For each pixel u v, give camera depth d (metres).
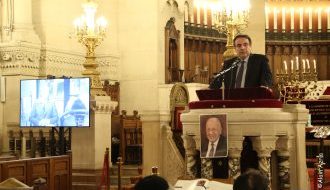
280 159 6.98
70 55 18.55
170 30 20.28
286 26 25.50
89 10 14.84
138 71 19.69
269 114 6.54
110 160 14.49
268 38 25.28
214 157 6.48
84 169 13.93
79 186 13.48
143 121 9.89
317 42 25.38
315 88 19.02
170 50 20.59
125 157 15.45
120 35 20.08
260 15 23.48
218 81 7.27
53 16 18.17
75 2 18.88
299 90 15.01
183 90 13.18
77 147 14.10
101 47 19.73
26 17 17.42
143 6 19.73
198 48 23.00
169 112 10.97
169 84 19.22
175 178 9.78
